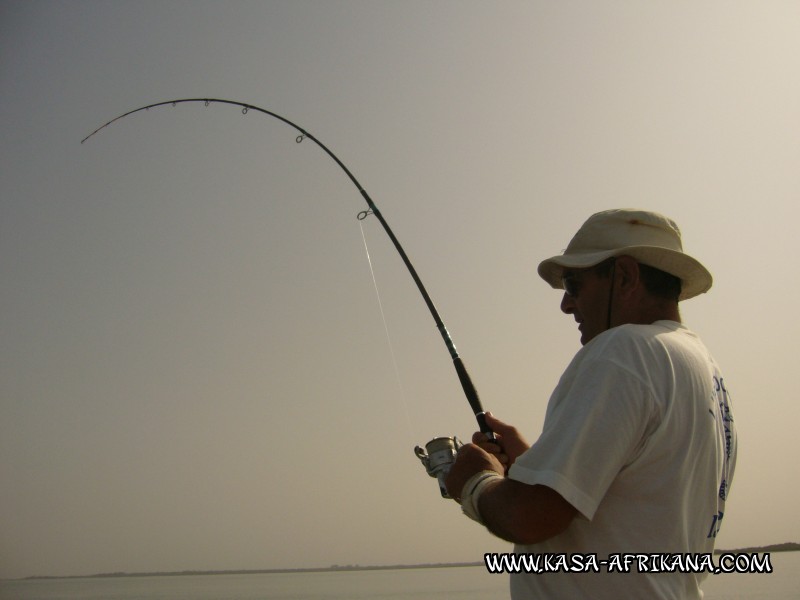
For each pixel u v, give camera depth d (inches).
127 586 4598.9
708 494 61.7
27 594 3198.8
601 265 71.3
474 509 60.6
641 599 56.5
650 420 57.4
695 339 67.7
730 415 68.5
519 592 60.7
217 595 2711.6
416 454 89.6
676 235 72.2
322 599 2194.9
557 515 54.8
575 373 61.3
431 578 5093.5
